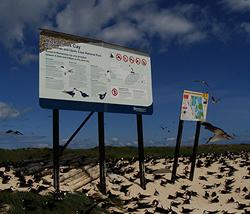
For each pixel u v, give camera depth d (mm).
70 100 14969
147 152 30953
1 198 10758
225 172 21578
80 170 17719
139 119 17984
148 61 18969
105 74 16656
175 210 14828
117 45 17672
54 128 14203
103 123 16062
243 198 17281
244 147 34719
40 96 14016
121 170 19359
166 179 19672
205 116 20875
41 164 17016
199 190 18578
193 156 20328
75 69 15469
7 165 16281
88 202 13359
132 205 14688
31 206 10844
